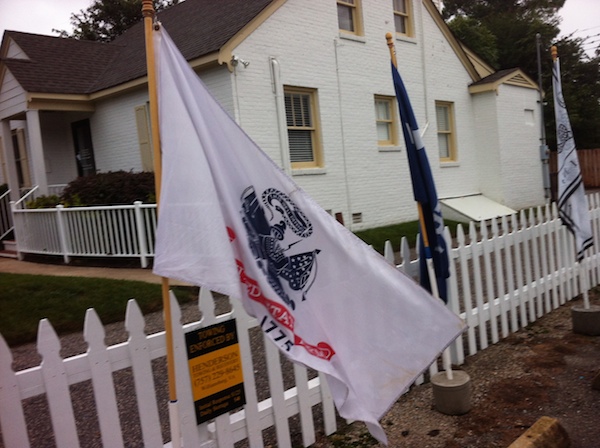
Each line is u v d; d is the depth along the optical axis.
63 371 2.53
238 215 2.56
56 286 7.23
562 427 3.23
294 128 11.16
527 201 16.50
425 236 3.82
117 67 13.38
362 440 3.49
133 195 9.55
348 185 12.02
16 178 13.13
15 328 5.89
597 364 4.39
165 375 4.46
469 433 3.46
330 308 2.78
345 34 11.98
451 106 15.15
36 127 12.20
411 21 13.84
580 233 5.16
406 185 13.42
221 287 2.29
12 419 2.40
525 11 37.16
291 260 2.69
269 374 3.29
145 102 11.94
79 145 14.17
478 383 4.19
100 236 9.33
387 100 13.32
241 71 10.05
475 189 15.74
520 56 28.38
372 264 2.94
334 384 2.70
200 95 2.58
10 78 12.58
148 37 2.46
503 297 5.16
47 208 10.54
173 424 2.54
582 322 5.08
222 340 3.07
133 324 2.76
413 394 4.10
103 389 2.65
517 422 3.55
